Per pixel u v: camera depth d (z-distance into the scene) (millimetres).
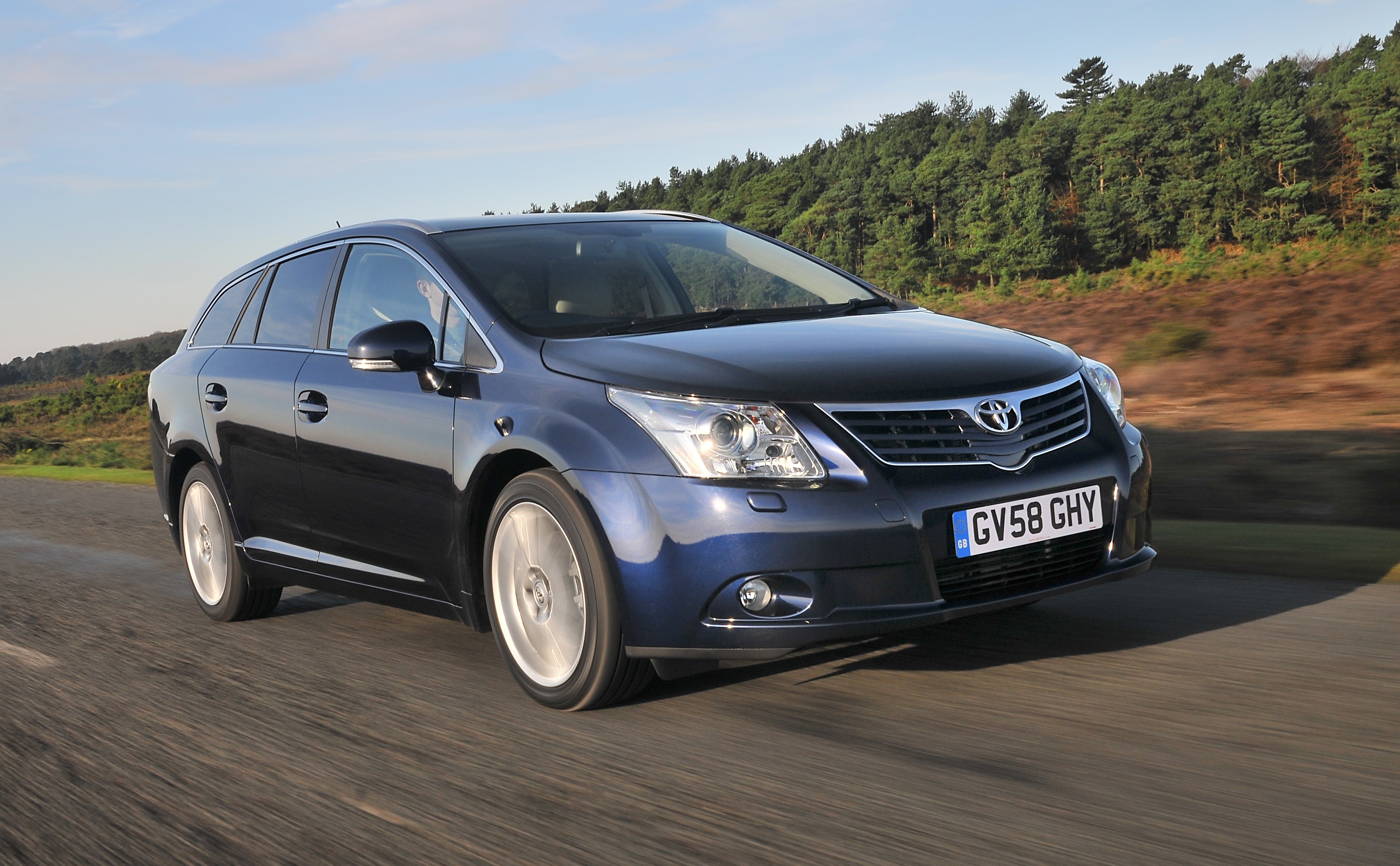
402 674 4043
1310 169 130000
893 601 3078
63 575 6797
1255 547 4809
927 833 2434
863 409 3146
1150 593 4277
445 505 3736
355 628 4840
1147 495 3566
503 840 2592
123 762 3338
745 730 3174
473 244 4176
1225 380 10250
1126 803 2498
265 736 3465
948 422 3209
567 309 3877
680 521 3098
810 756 2941
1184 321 14961
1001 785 2650
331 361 4359
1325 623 3746
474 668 4051
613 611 3234
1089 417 3500
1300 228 125188
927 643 3826
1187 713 3023
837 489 3061
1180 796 2516
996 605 3184
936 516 3109
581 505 3246
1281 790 2506
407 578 4031
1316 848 2229
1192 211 133500
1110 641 3711
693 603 3100
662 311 4090
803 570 3045
